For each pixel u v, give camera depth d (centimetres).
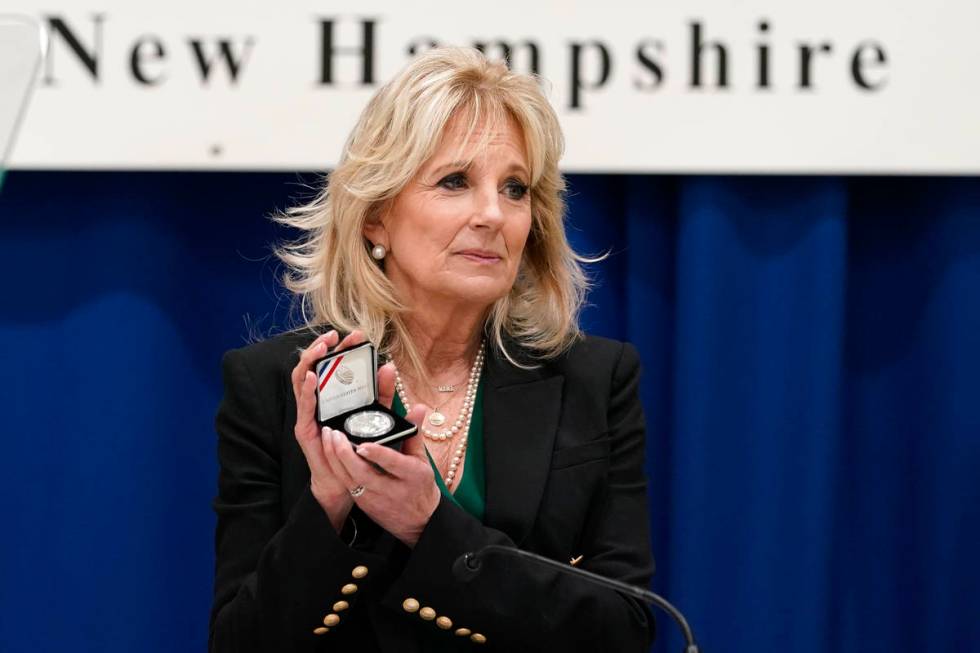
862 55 873
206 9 868
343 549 505
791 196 903
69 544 894
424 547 508
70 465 897
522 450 573
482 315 600
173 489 909
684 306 898
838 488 913
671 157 875
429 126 545
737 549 899
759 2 873
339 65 870
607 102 873
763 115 874
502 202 562
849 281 936
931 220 920
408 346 585
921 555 927
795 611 896
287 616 514
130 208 898
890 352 936
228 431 580
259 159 873
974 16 872
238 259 926
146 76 867
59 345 903
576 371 606
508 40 871
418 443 504
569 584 544
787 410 902
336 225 582
